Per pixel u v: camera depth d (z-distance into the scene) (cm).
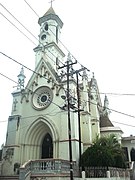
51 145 3522
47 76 3772
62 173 2245
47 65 3841
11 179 2806
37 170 2327
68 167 2473
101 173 2417
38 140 3566
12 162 3284
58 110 3369
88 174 2438
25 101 3762
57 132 3231
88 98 4081
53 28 4531
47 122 3381
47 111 3472
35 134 3531
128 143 4625
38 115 3509
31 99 3716
